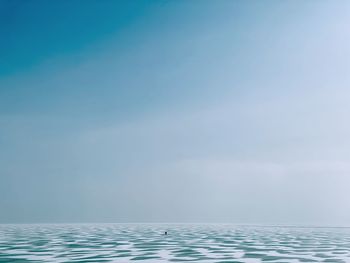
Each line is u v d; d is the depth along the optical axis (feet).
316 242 40.73
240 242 40.16
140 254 29.01
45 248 33.42
